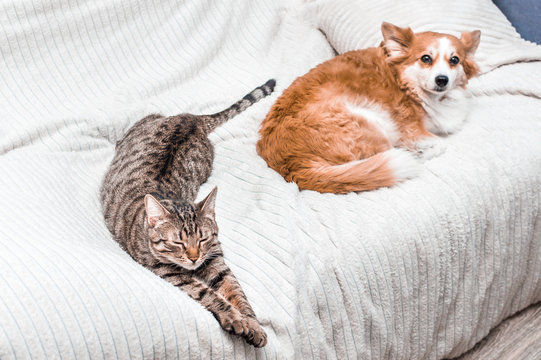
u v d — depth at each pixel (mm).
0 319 1244
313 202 1906
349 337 1721
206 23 2734
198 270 1639
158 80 2521
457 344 2057
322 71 2285
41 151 2127
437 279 1884
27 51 2365
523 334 2213
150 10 2609
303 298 1634
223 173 2156
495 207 1978
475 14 2541
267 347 1509
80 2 2471
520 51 2494
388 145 2178
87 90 2453
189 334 1416
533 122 2197
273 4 2930
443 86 2133
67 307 1316
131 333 1352
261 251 1716
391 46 2270
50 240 1522
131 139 2160
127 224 1774
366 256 1738
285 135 2102
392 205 1854
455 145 2135
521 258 2125
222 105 2518
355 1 2697
